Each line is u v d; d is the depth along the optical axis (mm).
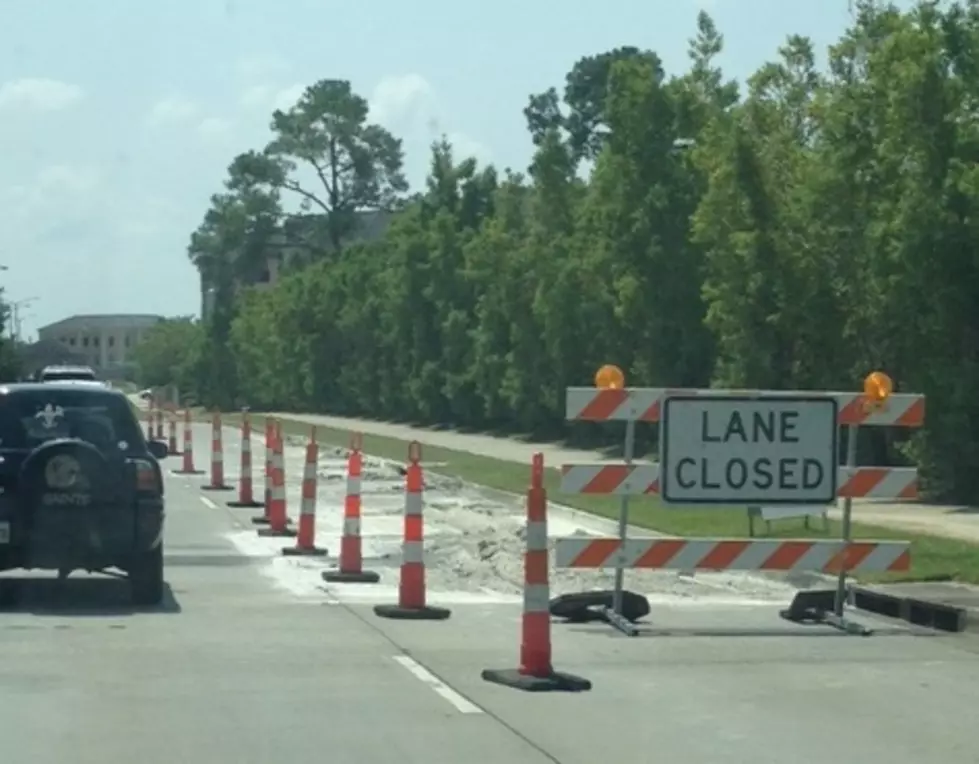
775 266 42156
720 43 55031
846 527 18406
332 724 12969
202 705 13695
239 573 23984
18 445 19969
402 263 85000
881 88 38344
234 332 131250
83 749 12031
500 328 71688
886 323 39188
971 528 29625
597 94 139250
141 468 19594
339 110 146125
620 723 13117
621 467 17953
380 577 23609
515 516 35125
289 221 147625
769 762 11781
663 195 52062
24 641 17109
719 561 18172
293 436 76438
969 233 35875
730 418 17984
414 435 76625
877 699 14266
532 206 68438
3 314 110562
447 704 13820
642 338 53875
